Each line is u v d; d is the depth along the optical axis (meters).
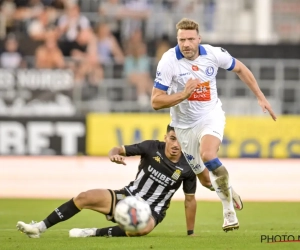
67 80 72.44
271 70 72.12
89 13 79.94
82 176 59.78
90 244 24.11
